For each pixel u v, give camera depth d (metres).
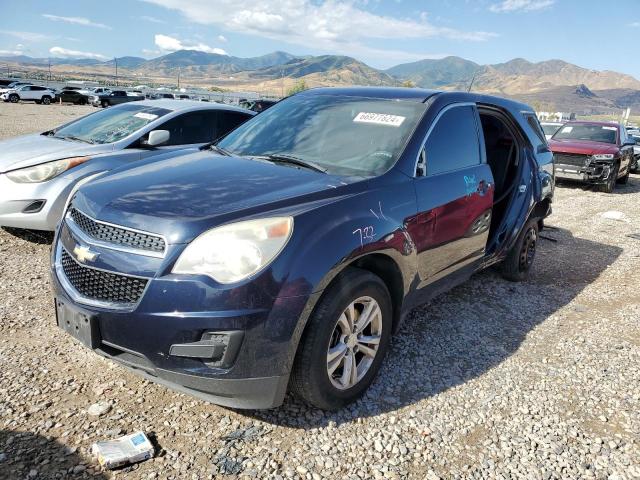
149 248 2.39
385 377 3.29
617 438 2.86
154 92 74.56
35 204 5.14
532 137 5.16
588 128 14.26
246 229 2.38
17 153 5.49
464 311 4.53
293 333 2.42
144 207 2.53
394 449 2.61
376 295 2.89
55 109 38.16
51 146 5.69
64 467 2.28
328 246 2.52
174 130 6.36
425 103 3.70
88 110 39.72
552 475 2.52
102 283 2.48
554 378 3.47
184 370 2.35
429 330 4.07
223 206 2.54
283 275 2.37
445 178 3.52
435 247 3.42
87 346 2.51
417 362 3.54
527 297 5.03
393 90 4.02
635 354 3.92
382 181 3.05
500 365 3.60
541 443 2.76
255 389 2.42
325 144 3.50
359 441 2.65
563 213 9.75
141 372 2.50
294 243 2.43
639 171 18.64
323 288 2.50
